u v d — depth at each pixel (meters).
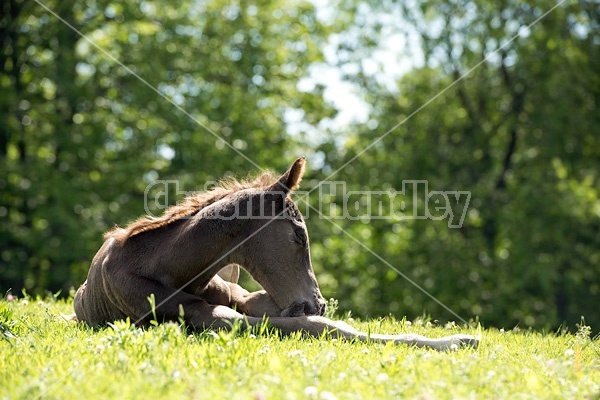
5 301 9.39
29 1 21.94
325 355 5.68
